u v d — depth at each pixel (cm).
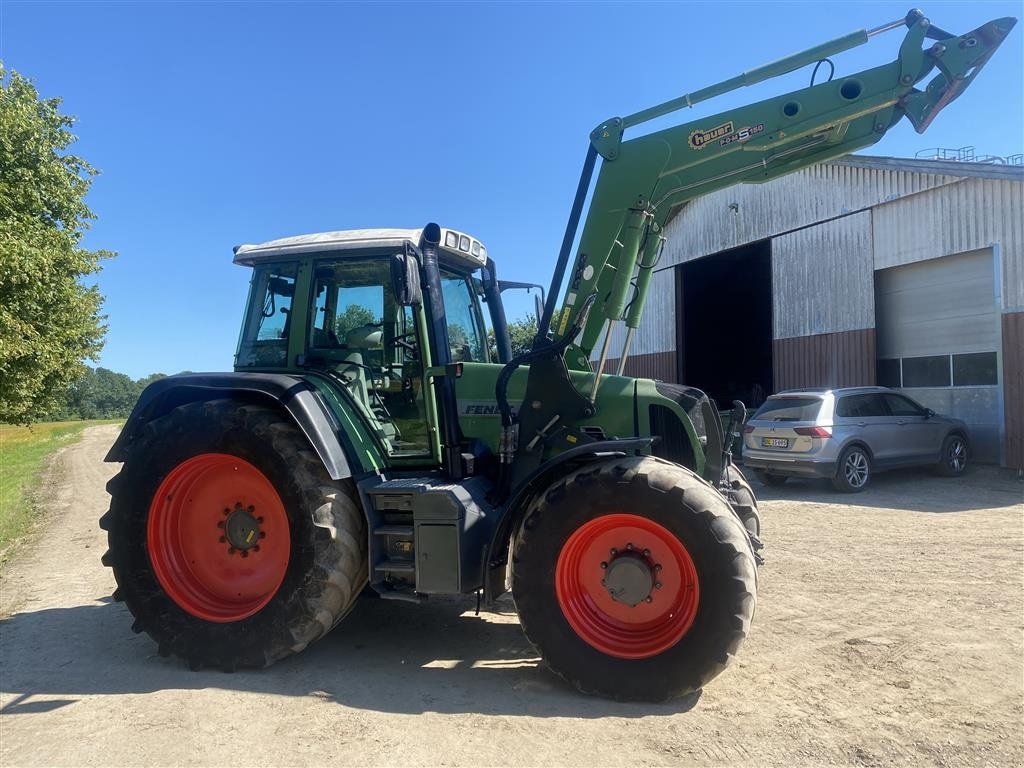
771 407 1095
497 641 447
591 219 435
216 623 405
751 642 426
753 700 347
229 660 398
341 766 294
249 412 406
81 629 490
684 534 342
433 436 431
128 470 424
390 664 409
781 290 1642
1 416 2314
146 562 418
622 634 362
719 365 2203
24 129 2111
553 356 416
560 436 419
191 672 404
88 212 2388
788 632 442
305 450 401
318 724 332
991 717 326
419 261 438
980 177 1196
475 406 449
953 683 364
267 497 422
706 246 1905
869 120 422
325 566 387
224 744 315
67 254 2073
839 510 881
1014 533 729
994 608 486
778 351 1653
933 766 284
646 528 357
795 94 405
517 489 378
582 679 353
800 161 434
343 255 456
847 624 457
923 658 397
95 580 636
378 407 458
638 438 396
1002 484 1066
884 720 324
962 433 1158
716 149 416
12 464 2038
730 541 336
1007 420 1169
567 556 363
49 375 2288
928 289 1320
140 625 417
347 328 467
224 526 430
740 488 498
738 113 412
